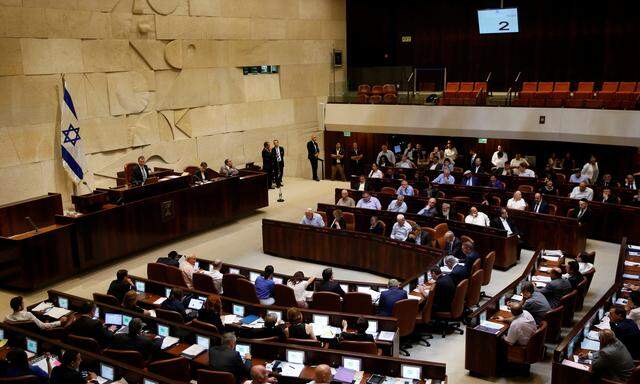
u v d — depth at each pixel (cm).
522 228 1348
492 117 1905
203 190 1464
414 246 1141
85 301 857
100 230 1220
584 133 1772
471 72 2377
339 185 1989
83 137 1510
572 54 2186
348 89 2245
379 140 2195
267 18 1994
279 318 818
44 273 1119
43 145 1423
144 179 1374
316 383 561
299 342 714
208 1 1795
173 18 1700
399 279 1182
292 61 2106
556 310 838
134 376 631
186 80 1764
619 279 945
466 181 1670
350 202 1445
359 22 2469
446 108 1972
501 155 1864
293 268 1263
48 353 684
